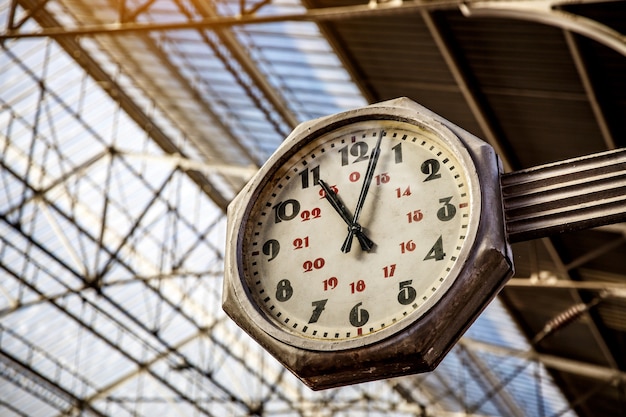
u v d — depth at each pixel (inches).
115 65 975.0
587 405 1316.4
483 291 156.9
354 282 164.2
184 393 1219.2
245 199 177.5
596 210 160.7
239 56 858.1
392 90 798.5
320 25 744.3
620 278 954.7
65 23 928.3
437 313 153.4
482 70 708.0
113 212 1071.6
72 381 1148.5
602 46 614.5
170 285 1136.8
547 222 162.6
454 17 661.9
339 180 176.2
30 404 1146.0
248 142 1000.2
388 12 559.8
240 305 164.9
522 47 659.4
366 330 158.2
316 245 170.7
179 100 984.3
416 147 173.9
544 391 1311.5
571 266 923.4
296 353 157.9
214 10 821.2
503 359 1259.2
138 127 1036.5
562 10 515.8
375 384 1333.7
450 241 161.6
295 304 165.6
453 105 778.8
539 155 790.5
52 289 1073.5
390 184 171.9
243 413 1232.2
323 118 181.5
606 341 1082.7
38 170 1007.6
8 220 948.6
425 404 1386.6
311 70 832.3
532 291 1037.2
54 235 1035.3
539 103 716.0
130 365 1167.0
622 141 708.0
